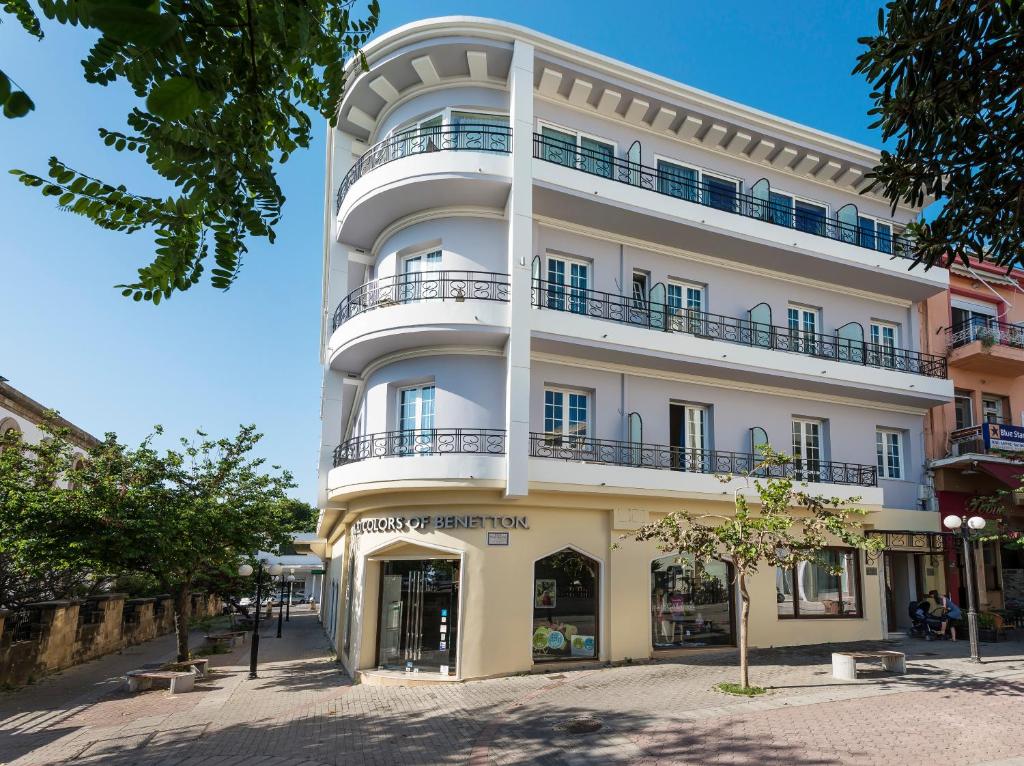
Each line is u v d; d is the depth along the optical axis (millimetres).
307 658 20047
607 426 16094
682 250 17750
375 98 17203
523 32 15383
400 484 13938
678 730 9359
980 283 21969
